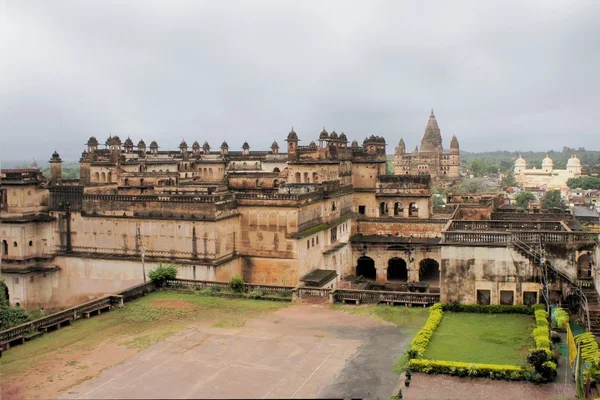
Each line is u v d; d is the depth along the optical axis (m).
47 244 70.00
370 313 46.66
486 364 33.78
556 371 33.62
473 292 45.25
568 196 191.62
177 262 63.00
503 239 44.88
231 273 64.31
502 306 44.06
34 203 69.81
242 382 33.38
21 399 31.67
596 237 43.41
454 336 39.47
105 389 32.78
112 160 103.00
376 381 33.19
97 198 67.75
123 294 51.25
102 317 47.28
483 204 83.06
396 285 72.25
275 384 33.03
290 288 52.38
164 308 49.41
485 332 40.06
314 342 40.03
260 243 65.62
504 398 30.53
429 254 77.19
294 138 83.88
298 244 63.88
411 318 44.91
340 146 87.69
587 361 32.50
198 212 63.00
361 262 83.88
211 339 41.12
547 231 44.47
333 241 74.12
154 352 38.69
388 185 87.75
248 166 110.56
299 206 63.97
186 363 36.56
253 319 45.88
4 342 39.91
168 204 64.44
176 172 99.81
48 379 34.41
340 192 78.81
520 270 44.22
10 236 68.50
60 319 44.88
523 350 36.56
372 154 92.44
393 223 81.12
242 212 66.38
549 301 42.50
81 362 37.16
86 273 67.69
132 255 66.12
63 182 87.38
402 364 35.59
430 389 31.89
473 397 30.72
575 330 39.53
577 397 30.11
